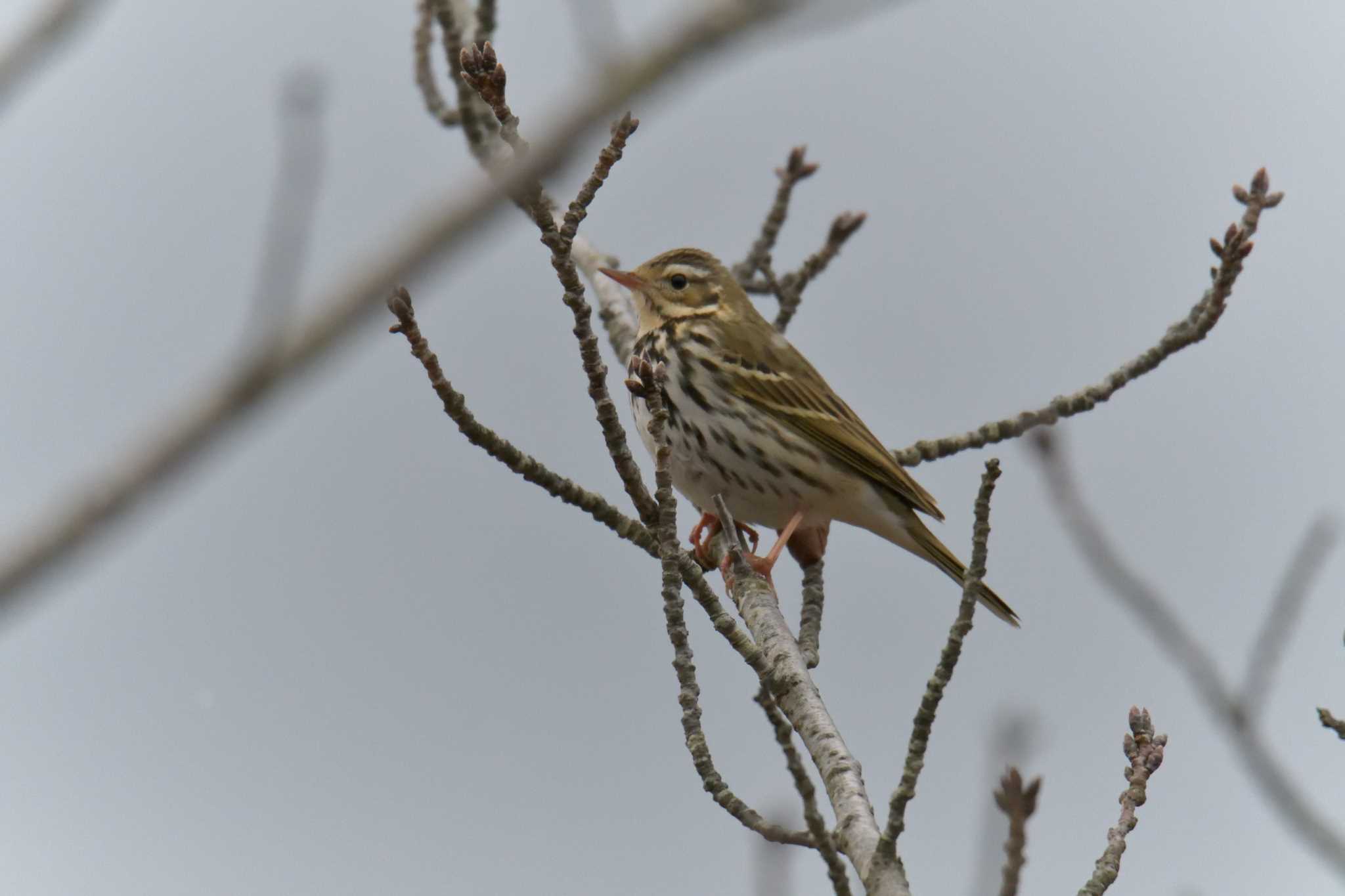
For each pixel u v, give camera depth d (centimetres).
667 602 1127
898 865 959
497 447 1199
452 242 432
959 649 966
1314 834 973
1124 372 1650
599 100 438
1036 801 863
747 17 431
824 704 1224
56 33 489
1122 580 1016
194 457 433
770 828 1058
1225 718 984
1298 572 999
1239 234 1597
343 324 432
